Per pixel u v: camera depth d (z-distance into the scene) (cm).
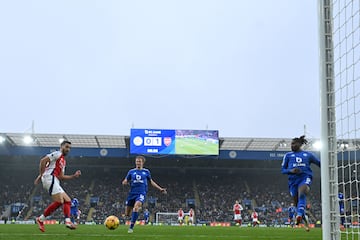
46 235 1216
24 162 5778
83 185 5975
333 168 648
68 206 1292
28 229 1708
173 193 5928
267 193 5991
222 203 5741
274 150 5672
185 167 5875
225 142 5497
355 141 749
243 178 6250
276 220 5350
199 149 5144
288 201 5803
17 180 5981
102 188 5944
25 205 5419
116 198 5747
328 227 633
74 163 5809
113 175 6197
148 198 5791
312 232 1886
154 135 5144
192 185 6103
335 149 654
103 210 5472
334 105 662
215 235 1450
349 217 729
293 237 1363
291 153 1357
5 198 5572
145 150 5097
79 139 5328
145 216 4675
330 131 659
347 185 783
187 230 2000
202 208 5631
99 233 1426
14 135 5088
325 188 643
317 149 5347
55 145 5531
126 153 5253
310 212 5494
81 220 5209
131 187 1566
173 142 5134
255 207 5656
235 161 5709
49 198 5609
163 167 5891
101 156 5241
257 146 5622
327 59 672
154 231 1752
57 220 4972
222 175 6256
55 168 1250
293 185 1348
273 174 6200
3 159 5675
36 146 5262
